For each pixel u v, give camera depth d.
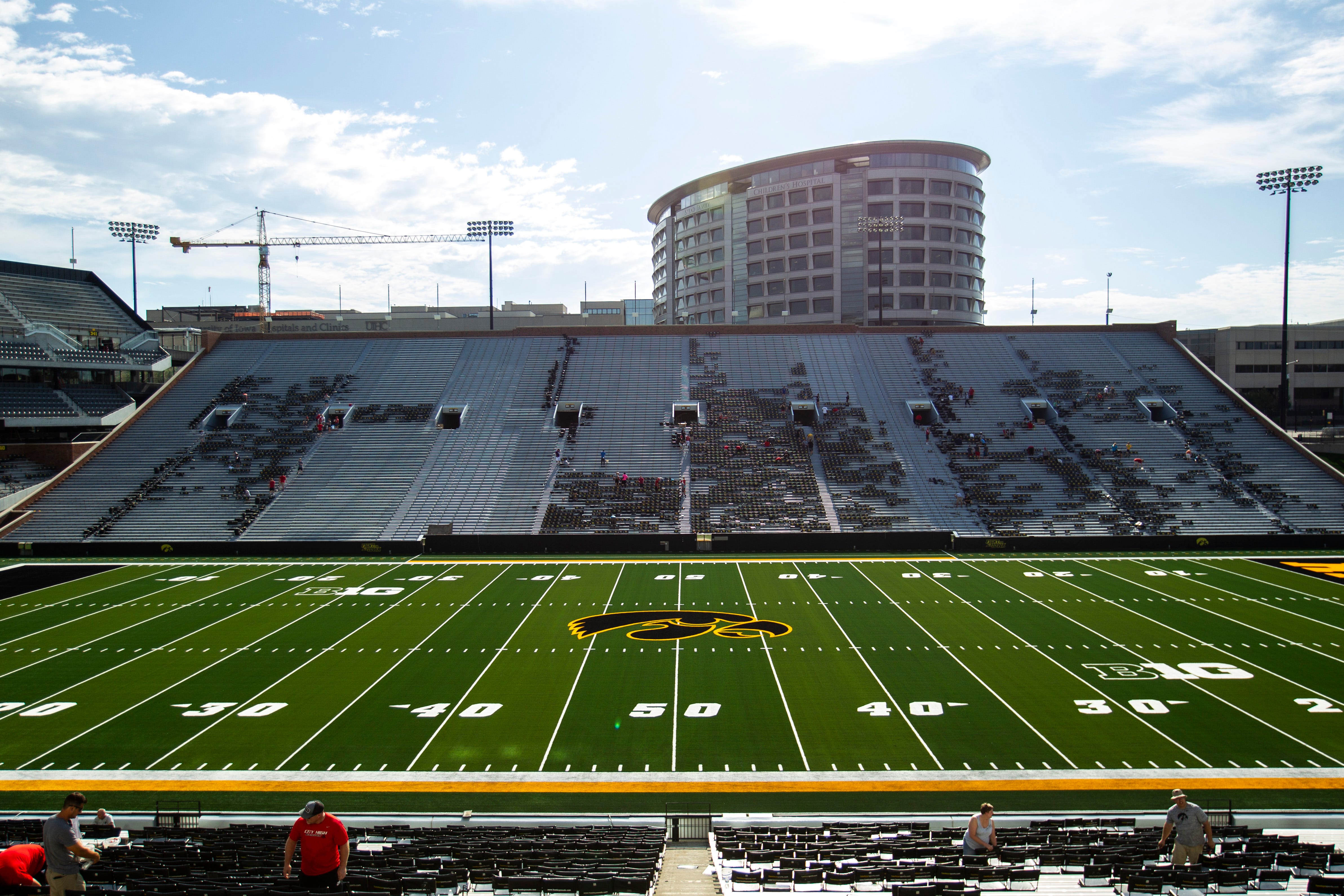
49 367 73.38
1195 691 30.83
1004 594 45.69
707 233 123.88
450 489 65.06
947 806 23.19
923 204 110.81
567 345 82.69
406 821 22.38
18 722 28.80
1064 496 63.62
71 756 26.25
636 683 32.34
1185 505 62.12
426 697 31.02
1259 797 23.30
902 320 109.81
